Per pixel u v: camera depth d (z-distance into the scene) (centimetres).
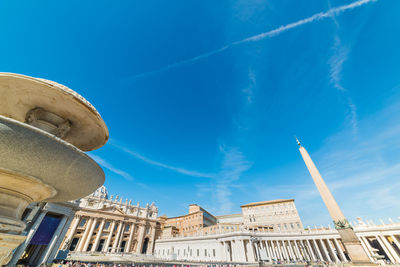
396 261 3238
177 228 7369
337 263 2766
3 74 384
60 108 473
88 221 5909
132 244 6456
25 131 288
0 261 352
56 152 329
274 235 3931
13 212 388
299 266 2858
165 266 2873
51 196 464
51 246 2383
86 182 439
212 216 7844
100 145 629
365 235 3688
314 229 4644
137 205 7638
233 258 3475
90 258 4134
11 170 333
